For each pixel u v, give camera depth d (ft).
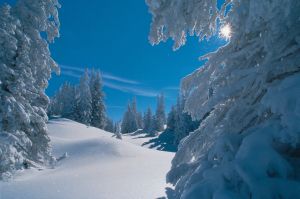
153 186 38.24
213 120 15.69
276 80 12.88
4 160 49.55
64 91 265.13
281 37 12.80
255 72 13.34
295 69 12.48
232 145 12.17
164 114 307.78
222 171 10.81
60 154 78.28
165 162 69.31
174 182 15.78
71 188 40.60
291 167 10.25
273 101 10.75
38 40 61.62
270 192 9.37
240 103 14.11
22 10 61.31
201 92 16.44
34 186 43.42
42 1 62.85
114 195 34.60
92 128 173.58
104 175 51.78
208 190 10.60
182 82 17.74
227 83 15.20
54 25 65.00
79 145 83.76
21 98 57.62
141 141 226.38
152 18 15.94
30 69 58.80
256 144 10.75
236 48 15.37
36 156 61.52
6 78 55.62
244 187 9.90
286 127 10.60
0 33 54.54
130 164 66.44
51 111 253.44
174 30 15.21
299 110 9.78
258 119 13.58
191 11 15.02
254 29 13.94
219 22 17.17
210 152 13.14
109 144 83.61
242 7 12.28
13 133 54.70
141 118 354.54
